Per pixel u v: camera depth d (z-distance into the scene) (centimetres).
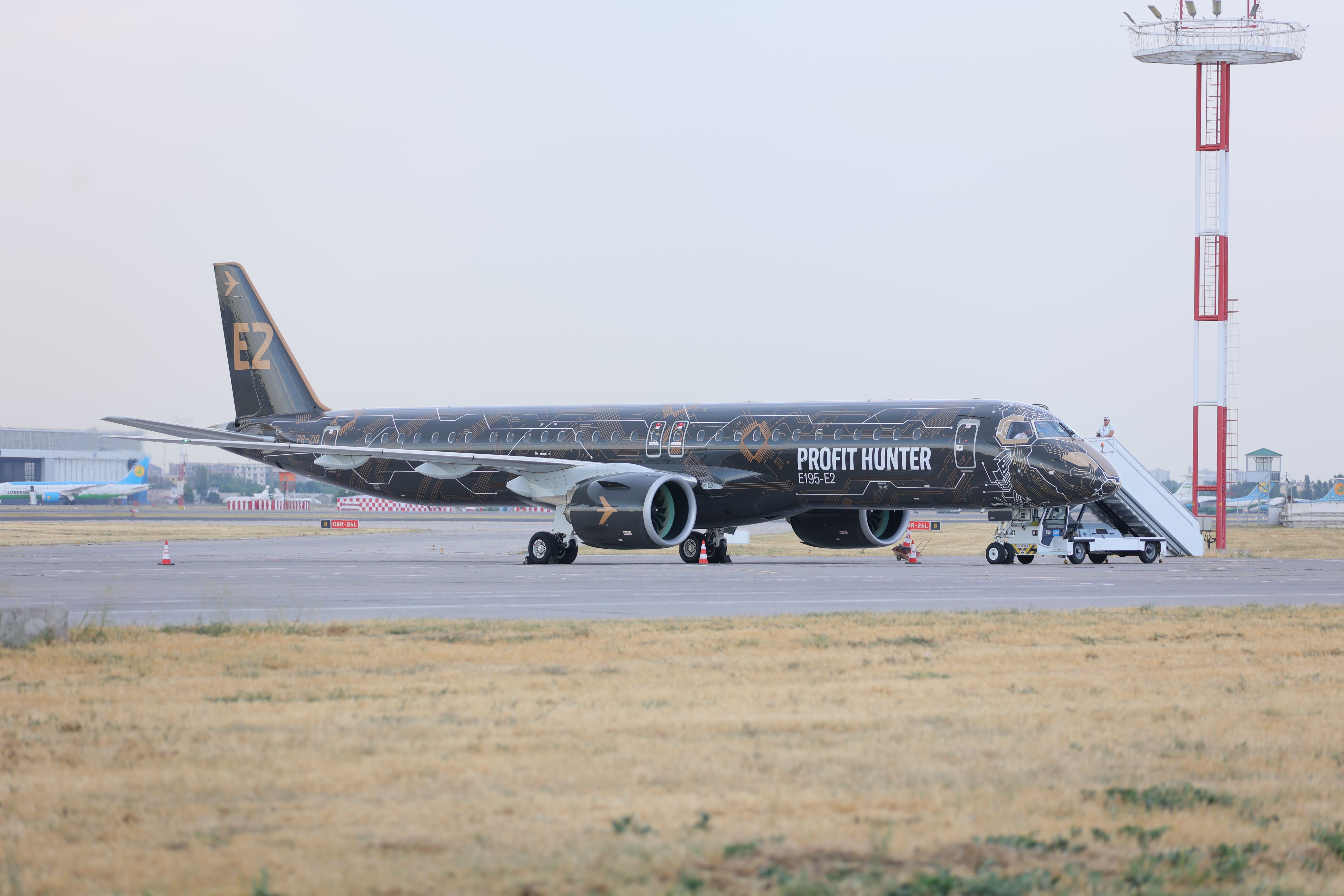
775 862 2289
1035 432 11681
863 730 3422
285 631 5628
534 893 2122
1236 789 2859
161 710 3700
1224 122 16838
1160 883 2236
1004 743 3269
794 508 12675
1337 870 2338
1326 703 3878
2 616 4994
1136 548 13112
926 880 2194
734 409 13025
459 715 3619
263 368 15600
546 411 13962
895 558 14312
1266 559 14150
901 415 12219
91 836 2428
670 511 12319
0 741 3262
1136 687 4169
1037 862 2327
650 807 2623
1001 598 8000
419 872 2219
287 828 2473
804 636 5506
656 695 3962
